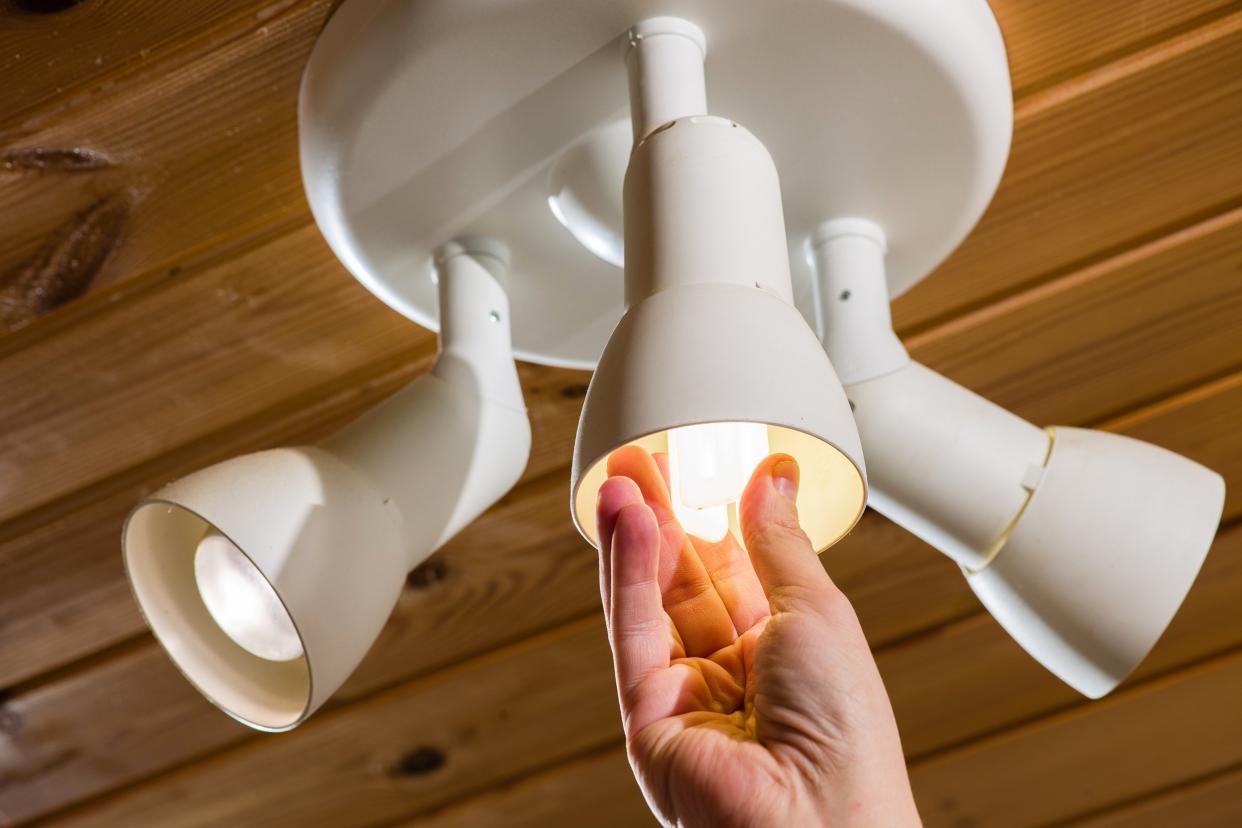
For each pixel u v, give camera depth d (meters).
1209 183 0.78
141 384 0.83
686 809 0.65
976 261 0.81
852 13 0.64
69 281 0.79
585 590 0.91
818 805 0.64
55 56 0.71
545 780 0.99
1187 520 0.67
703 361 0.57
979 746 0.97
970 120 0.68
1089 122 0.76
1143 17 0.72
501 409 0.71
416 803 1.00
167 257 0.79
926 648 0.93
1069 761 0.97
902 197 0.72
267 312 0.81
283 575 0.64
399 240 0.72
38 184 0.75
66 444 0.85
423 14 0.64
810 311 0.76
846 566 0.90
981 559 0.69
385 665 0.94
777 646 0.64
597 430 0.58
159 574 0.70
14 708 0.95
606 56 0.65
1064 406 0.86
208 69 0.72
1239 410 0.85
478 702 0.95
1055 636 0.67
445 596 0.91
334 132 0.67
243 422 0.86
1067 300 0.82
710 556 0.72
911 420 0.69
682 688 0.67
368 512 0.67
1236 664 0.93
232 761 0.97
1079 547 0.67
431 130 0.67
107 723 0.96
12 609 0.91
